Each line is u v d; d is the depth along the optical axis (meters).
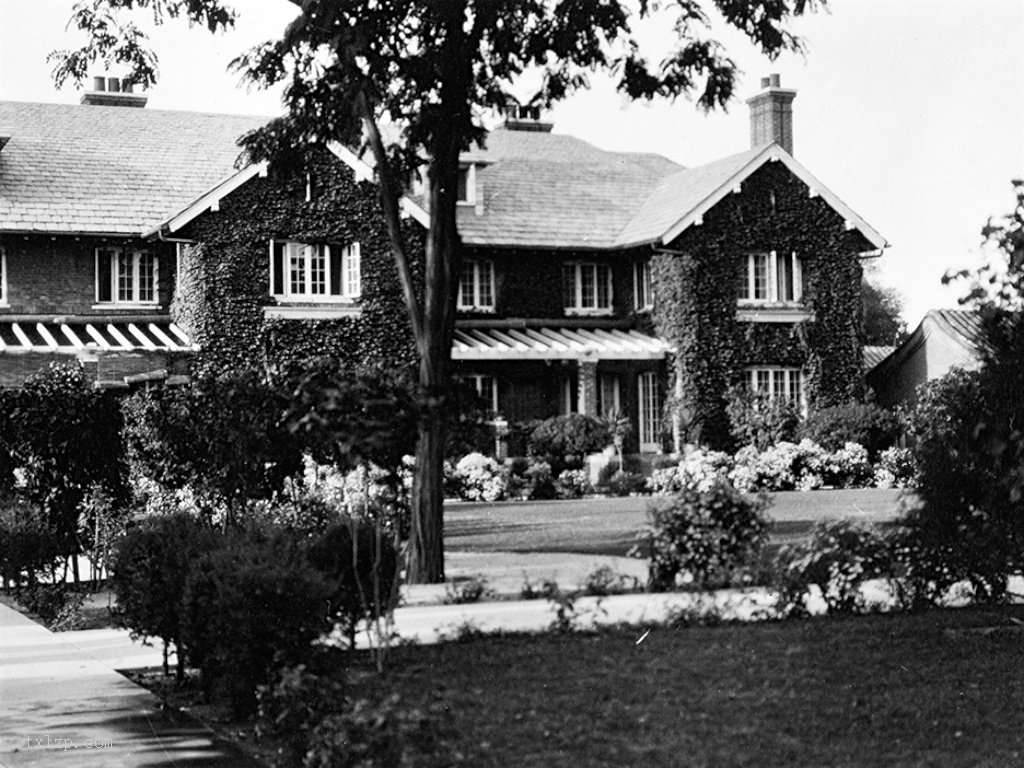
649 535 16.39
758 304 39.66
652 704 10.02
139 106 42.09
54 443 18.50
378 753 7.86
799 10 19.19
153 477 18.41
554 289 40.78
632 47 20.16
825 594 14.59
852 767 8.14
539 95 20.92
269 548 10.76
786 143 42.12
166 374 25.80
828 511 25.66
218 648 10.27
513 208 41.09
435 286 19.17
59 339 33.81
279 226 35.28
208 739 9.58
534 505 29.92
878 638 12.70
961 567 14.55
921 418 26.86
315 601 10.22
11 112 38.59
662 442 39.34
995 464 12.55
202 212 34.47
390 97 19.80
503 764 8.26
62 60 20.59
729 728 9.19
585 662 11.77
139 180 36.69
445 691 10.56
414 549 17.81
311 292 36.12
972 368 14.79
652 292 40.06
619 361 40.38
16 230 33.75
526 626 13.98
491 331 39.06
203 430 17.11
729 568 15.73
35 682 12.11
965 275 12.23
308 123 20.88
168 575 11.39
